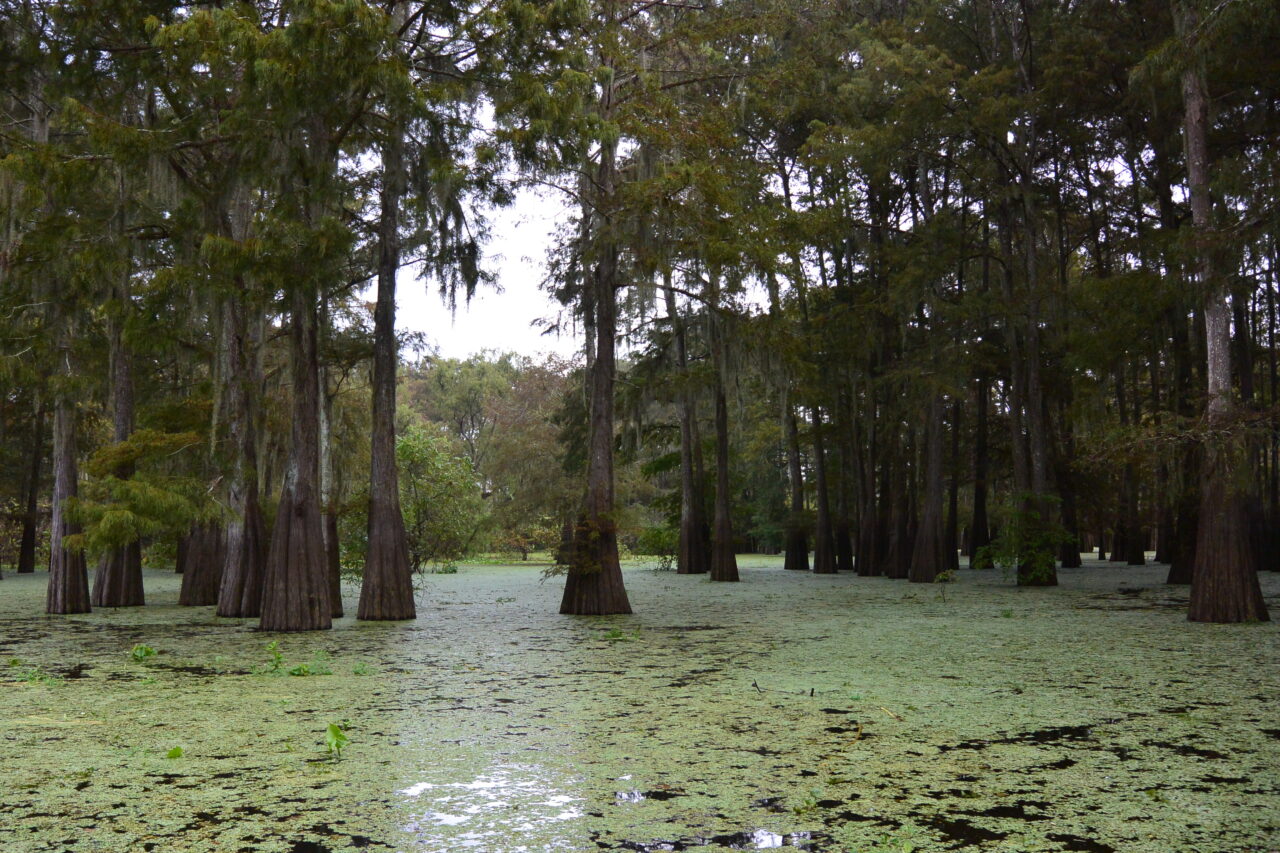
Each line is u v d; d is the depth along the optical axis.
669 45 18.72
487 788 5.54
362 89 13.53
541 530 45.56
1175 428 14.67
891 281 25.64
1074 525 31.38
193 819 5.02
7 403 22.59
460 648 12.04
